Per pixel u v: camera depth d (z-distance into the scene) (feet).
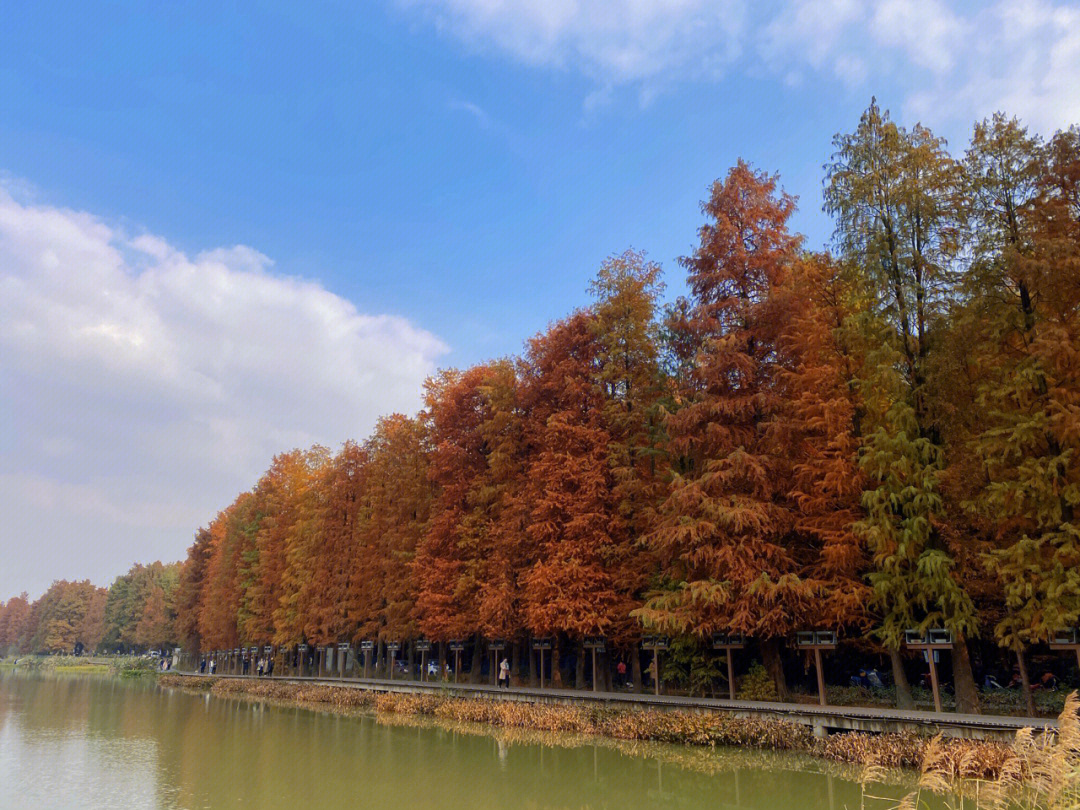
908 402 67.36
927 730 53.67
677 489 77.10
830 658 86.79
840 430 71.00
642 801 47.52
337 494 170.40
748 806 44.57
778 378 78.69
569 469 93.15
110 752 74.59
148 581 429.79
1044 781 31.27
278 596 192.95
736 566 70.18
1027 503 58.49
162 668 311.68
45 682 235.81
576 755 64.85
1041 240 57.47
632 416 93.71
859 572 71.77
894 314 69.62
